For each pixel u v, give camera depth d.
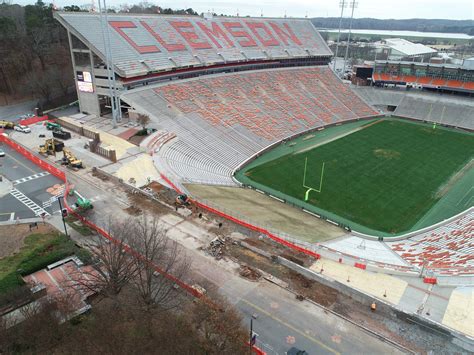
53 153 63.72
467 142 88.69
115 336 27.12
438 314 32.16
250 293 34.19
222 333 27.42
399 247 47.03
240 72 101.44
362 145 84.06
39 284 34.19
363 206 59.06
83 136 72.12
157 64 83.56
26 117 86.75
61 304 31.11
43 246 39.34
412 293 34.88
